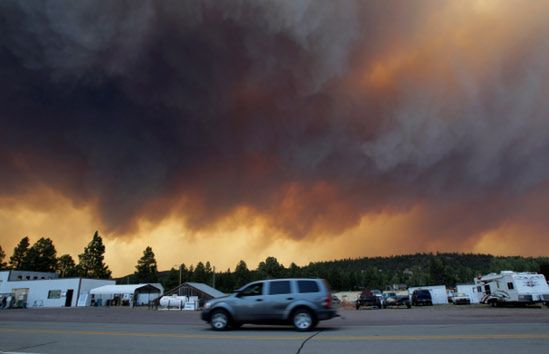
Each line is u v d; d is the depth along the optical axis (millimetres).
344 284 111375
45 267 83938
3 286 53844
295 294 12094
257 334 11086
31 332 12375
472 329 11461
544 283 28719
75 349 8828
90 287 53062
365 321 15898
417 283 120562
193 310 38812
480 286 35000
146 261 90188
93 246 85312
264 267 110625
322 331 11648
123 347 9039
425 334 10367
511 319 15656
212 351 8297
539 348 7977
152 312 32000
